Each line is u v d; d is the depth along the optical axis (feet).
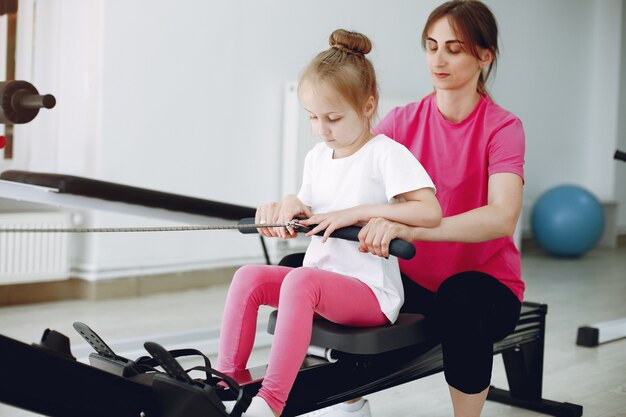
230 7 14.56
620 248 24.32
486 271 6.00
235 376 4.90
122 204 6.84
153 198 7.01
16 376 3.79
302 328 4.66
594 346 10.44
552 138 23.36
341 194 5.42
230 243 14.97
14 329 10.46
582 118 24.44
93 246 12.90
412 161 5.22
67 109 12.73
